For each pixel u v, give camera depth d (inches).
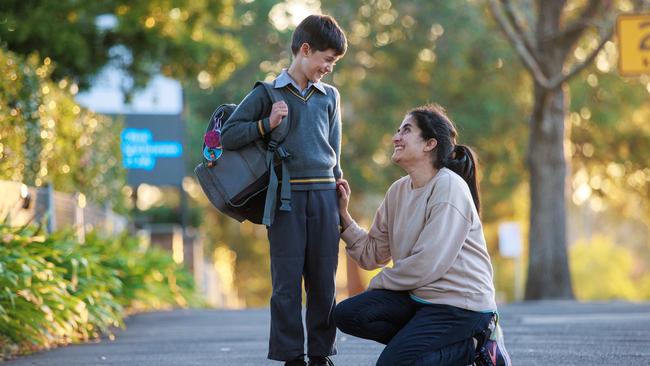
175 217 2315.5
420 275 397.4
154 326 863.7
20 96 872.9
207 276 2057.1
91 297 728.3
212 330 804.6
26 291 628.7
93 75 1368.1
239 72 2479.1
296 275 434.6
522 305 1246.3
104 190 1224.8
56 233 762.8
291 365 436.1
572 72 1643.7
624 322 803.4
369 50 2492.6
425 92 2482.8
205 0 1421.0
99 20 1338.6
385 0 2456.9
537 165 1738.4
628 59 1258.6
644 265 5487.2
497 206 2787.9
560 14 1760.6
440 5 2405.3
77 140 1068.5
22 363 572.1
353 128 2500.0
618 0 1930.4
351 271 1819.6
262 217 448.5
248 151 437.4
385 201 426.3
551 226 1734.7
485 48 2401.6
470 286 398.6
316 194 435.5
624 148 2461.9
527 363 536.7
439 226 398.0
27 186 847.1
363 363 540.4
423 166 412.8
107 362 571.5
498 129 2470.5
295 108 436.8
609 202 2628.0
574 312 984.3
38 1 1274.6
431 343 393.7
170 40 1386.6
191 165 2455.7
